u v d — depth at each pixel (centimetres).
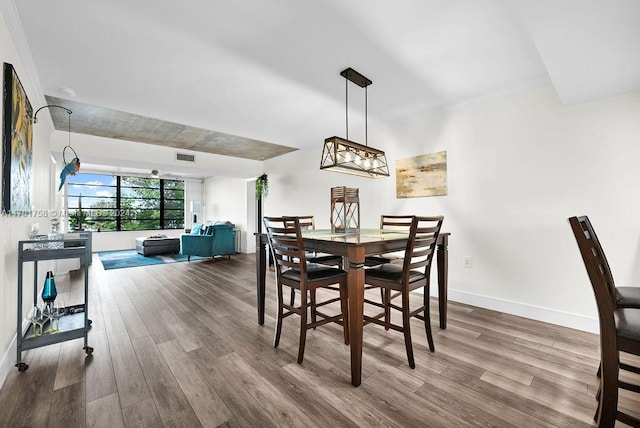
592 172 236
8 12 168
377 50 215
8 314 185
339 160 251
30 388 160
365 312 283
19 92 194
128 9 172
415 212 354
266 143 508
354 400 151
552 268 256
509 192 281
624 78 202
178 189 955
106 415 139
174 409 143
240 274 475
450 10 172
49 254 190
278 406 146
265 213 648
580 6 136
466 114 311
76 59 227
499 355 198
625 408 143
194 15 177
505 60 228
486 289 296
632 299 147
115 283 413
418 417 138
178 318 271
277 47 212
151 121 387
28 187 225
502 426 132
